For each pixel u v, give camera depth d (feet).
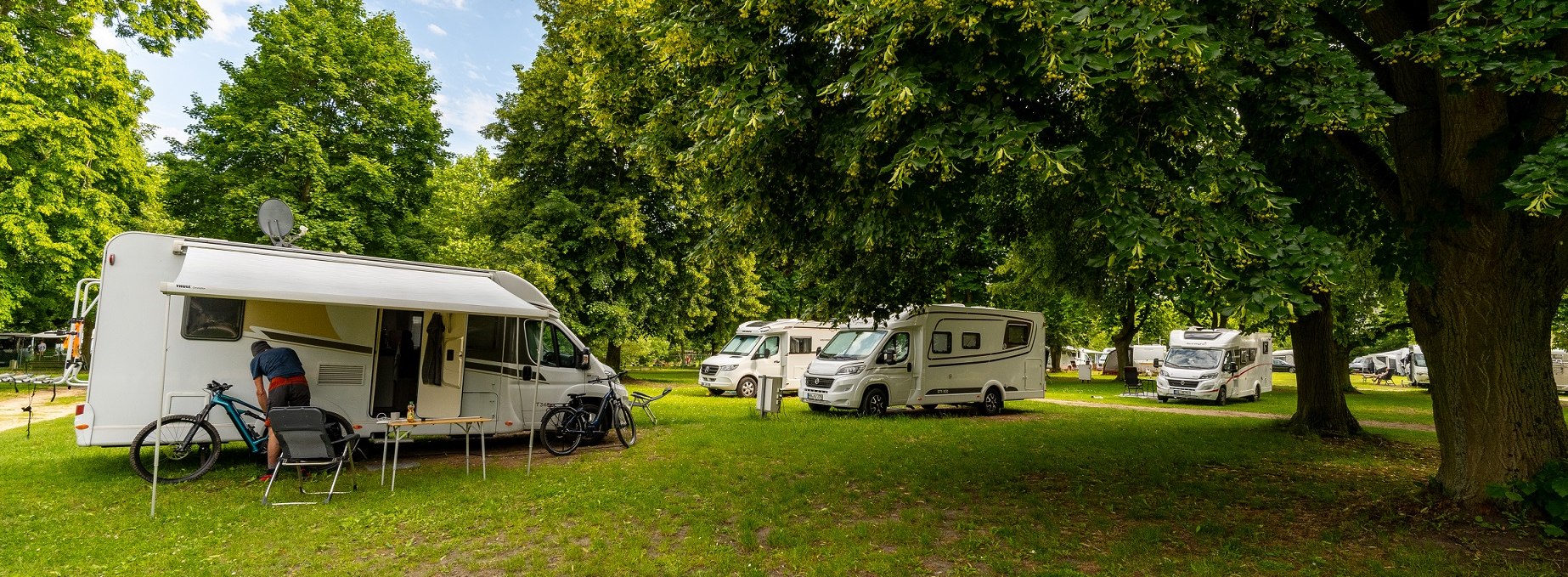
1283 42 16.46
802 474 27.71
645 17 21.66
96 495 22.72
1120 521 20.66
